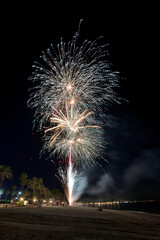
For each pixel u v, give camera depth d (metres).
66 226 10.88
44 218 14.04
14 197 78.19
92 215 19.62
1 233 7.45
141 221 18.09
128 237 9.22
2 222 10.45
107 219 16.80
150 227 14.45
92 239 7.90
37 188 82.06
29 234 7.72
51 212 19.95
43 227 9.78
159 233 11.87
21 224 10.23
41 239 7.10
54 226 10.50
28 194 80.00
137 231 11.74
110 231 10.54
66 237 7.80
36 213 17.75
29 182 77.12
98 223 13.61
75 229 10.04
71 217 16.03
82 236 8.32
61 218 14.77
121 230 11.41
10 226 9.22
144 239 9.11
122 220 17.27
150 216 24.91
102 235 9.04
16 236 7.18
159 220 20.66
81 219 15.05
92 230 10.24
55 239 7.28
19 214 15.89
